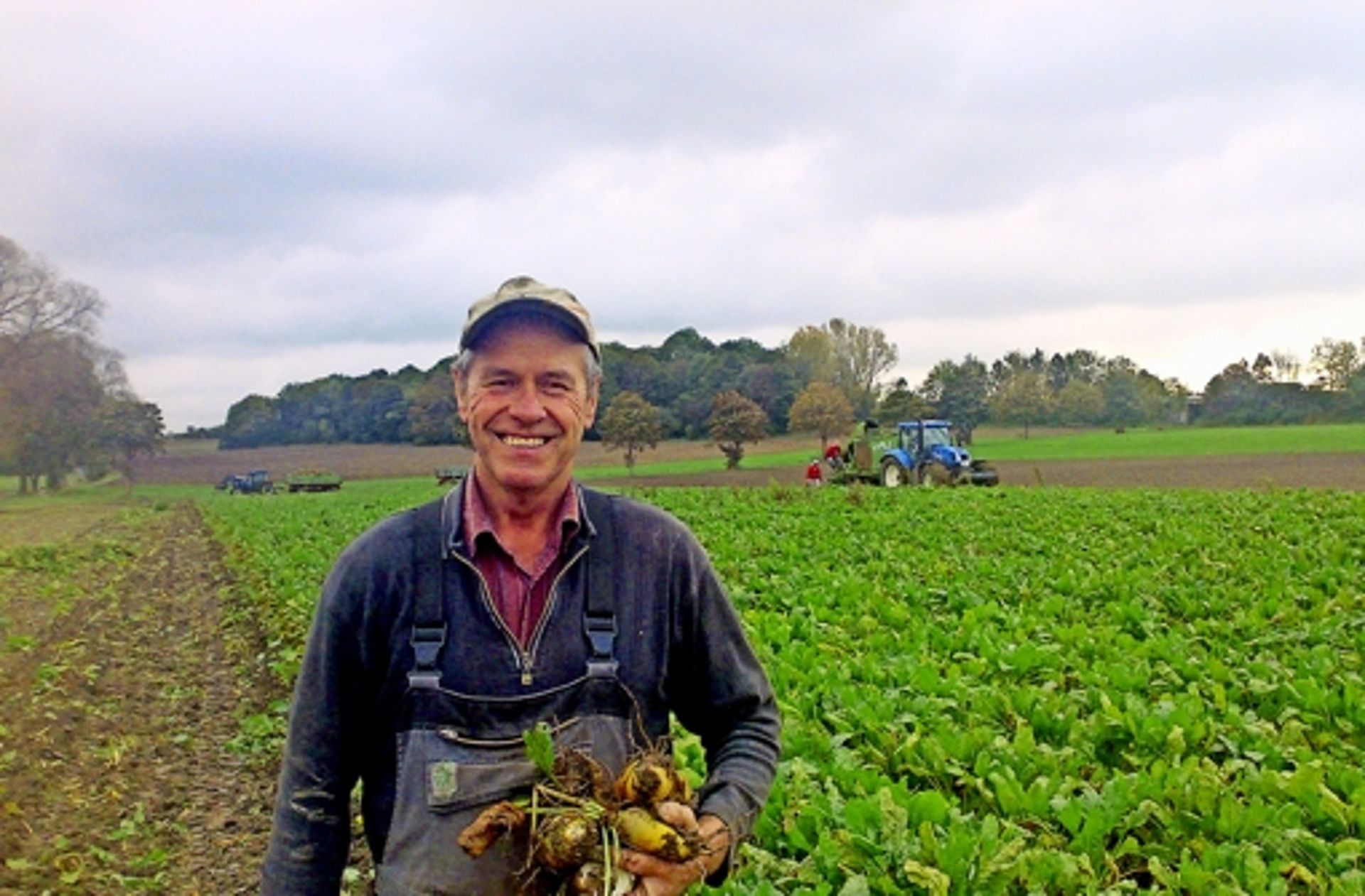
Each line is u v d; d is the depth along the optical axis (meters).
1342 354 129.12
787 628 9.43
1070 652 8.66
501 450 2.73
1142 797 5.21
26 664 13.62
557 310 2.78
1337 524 19.06
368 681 2.79
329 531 27.53
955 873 4.32
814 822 4.88
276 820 2.83
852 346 124.62
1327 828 5.04
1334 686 7.68
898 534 19.73
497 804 2.66
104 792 8.66
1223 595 11.49
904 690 7.25
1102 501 27.44
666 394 124.81
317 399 142.62
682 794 2.70
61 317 92.38
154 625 16.95
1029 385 127.88
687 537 2.98
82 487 102.44
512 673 2.71
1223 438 92.50
